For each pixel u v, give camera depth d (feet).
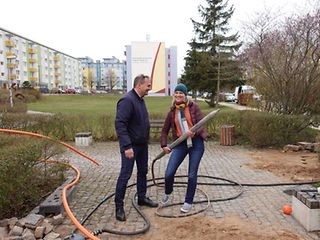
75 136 35.42
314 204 12.25
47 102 135.74
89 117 37.83
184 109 14.26
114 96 178.60
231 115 36.76
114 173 21.83
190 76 97.25
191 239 11.84
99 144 35.55
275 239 11.73
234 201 15.97
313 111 35.63
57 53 310.65
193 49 101.35
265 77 38.37
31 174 14.42
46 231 11.81
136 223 13.35
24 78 258.37
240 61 51.65
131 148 13.17
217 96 96.07
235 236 11.99
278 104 37.88
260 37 37.86
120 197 13.56
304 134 32.17
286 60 35.14
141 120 13.76
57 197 14.47
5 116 35.40
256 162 25.13
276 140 32.04
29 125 36.01
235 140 35.17
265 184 18.66
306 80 35.04
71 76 347.77
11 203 13.42
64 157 26.35
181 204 15.47
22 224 11.85
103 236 12.10
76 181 18.08
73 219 11.87
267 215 14.07
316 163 24.34
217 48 101.35
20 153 13.64
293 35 34.19
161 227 12.91
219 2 102.22
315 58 33.88
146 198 15.30
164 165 24.17
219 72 94.32
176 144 14.14
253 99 43.62
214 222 13.32
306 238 11.84
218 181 19.52
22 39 253.44
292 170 22.15
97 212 14.58
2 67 228.43
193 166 14.17
